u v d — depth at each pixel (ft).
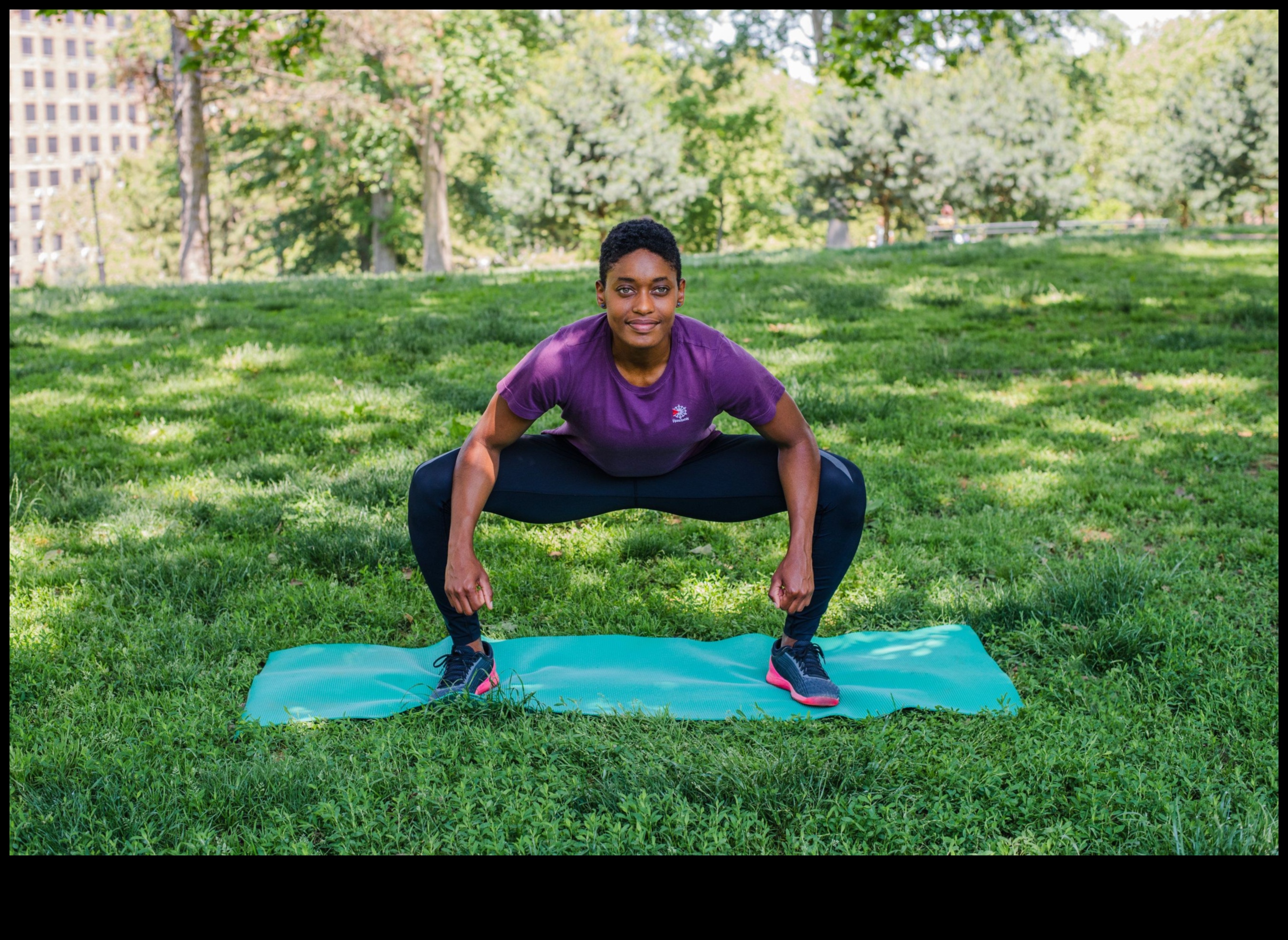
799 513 10.14
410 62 79.25
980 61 105.40
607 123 89.86
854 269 44.62
